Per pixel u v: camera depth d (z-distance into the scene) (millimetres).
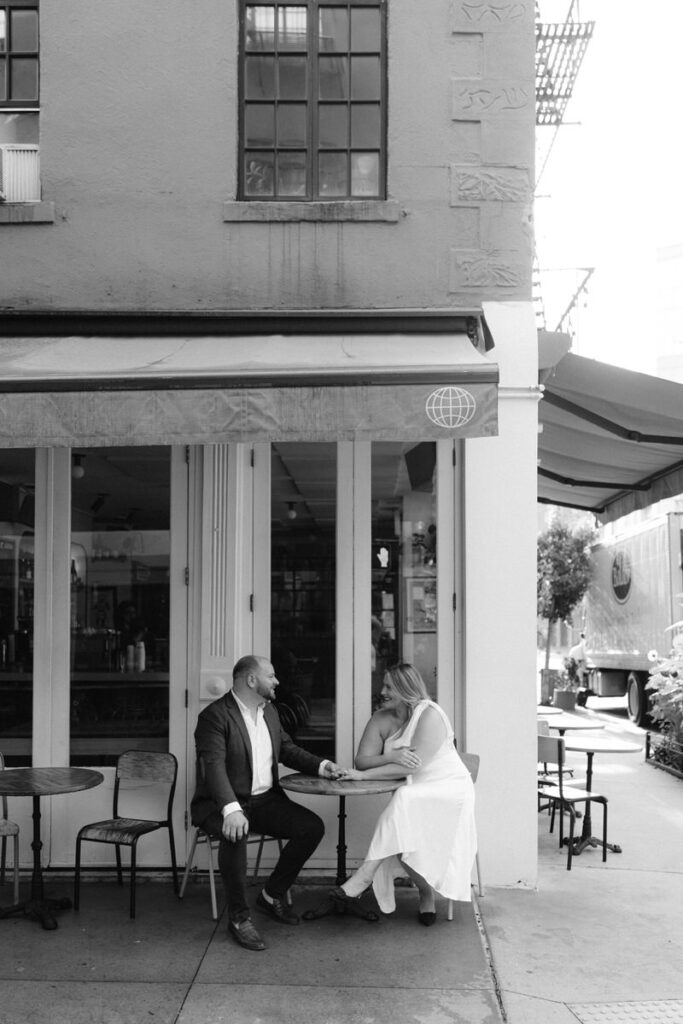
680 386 8156
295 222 7145
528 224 7156
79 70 7211
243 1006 5102
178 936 6070
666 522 17031
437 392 5727
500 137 7203
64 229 7160
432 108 7207
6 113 7480
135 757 6965
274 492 7371
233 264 7137
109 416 5758
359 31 7414
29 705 7387
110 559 7406
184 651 7332
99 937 6051
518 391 7098
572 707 22578
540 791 8320
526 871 7031
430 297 7133
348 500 7355
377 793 6707
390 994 5258
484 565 7094
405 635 7312
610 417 9367
